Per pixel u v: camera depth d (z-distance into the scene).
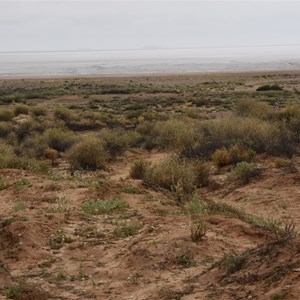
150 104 47.34
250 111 31.34
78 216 10.12
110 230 9.15
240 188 13.18
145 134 26.73
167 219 9.46
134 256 7.45
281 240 6.24
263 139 18.11
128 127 30.92
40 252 7.95
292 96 49.38
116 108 44.69
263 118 26.39
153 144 23.11
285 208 11.11
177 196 12.26
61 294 6.43
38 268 7.41
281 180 12.99
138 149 22.95
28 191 13.20
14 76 105.94
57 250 8.12
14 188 13.66
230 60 175.50
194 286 6.16
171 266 7.08
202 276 6.46
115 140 22.59
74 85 74.31
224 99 48.84
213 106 43.53
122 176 16.98
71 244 8.34
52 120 32.84
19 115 36.16
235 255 6.67
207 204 11.31
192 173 13.72
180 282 6.45
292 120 20.83
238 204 11.92
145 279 6.73
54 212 10.59
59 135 24.61
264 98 47.66
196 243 7.73
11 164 18.16
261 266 5.88
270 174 13.78
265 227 8.90
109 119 33.72
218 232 8.47
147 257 7.36
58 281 6.89
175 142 21.03
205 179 14.26
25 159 18.88
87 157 18.83
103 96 57.38
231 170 15.18
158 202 11.54
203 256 7.36
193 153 18.12
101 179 15.73
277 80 75.19
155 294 6.14
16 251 7.96
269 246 6.27
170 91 61.16
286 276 5.29
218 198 12.89
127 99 52.53
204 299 5.57
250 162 15.95
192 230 7.99
